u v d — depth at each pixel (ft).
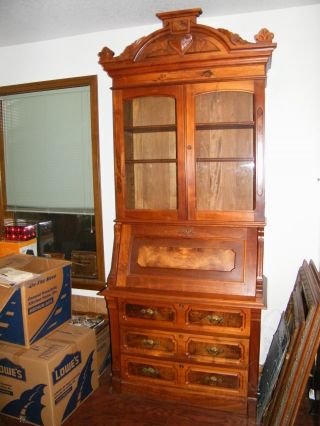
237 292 6.20
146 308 6.66
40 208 9.05
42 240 9.10
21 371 6.26
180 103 6.34
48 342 6.67
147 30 7.59
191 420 6.40
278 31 6.85
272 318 7.57
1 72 8.84
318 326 5.35
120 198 6.90
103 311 8.65
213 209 6.72
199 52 6.02
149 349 6.80
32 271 7.50
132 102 7.14
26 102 8.79
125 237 6.98
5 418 6.54
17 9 6.65
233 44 5.78
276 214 7.30
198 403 6.69
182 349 6.59
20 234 8.39
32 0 6.29
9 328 6.47
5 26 7.47
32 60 8.52
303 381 5.49
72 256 9.07
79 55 8.11
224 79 6.06
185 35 6.06
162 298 6.36
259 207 6.24
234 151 6.91
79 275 9.04
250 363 6.34
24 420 6.42
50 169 8.82
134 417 6.51
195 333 6.47
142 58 6.32
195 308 6.38
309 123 6.91
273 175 7.21
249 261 6.28
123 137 6.78
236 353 6.34
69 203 8.76
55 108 8.55
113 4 6.51
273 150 7.15
